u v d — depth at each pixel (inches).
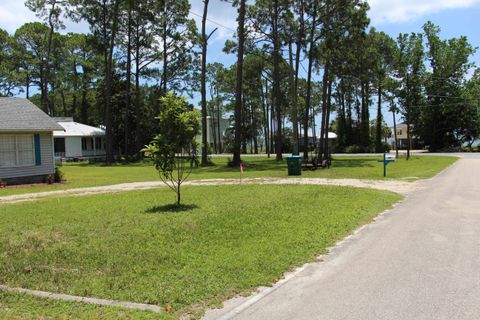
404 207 472.4
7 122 874.8
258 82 2260.1
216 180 855.1
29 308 194.2
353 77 1528.1
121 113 2149.4
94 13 1696.6
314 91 3105.3
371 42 1460.4
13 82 2214.6
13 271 249.1
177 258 265.9
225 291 211.3
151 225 363.6
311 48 1435.8
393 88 2095.2
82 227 363.9
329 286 217.2
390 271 239.1
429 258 262.7
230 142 3366.1
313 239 313.0
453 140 2637.8
